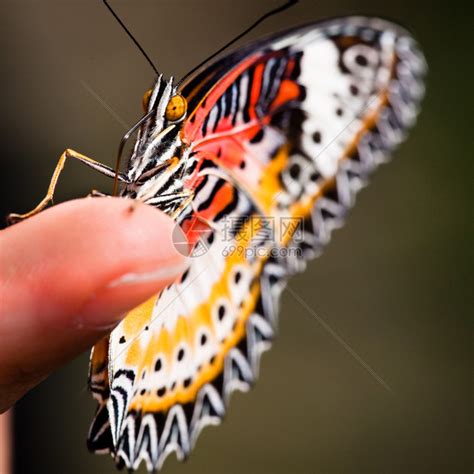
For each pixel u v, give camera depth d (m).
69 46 0.46
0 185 0.45
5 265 0.32
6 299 0.32
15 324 0.32
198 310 0.36
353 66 0.34
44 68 0.47
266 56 0.34
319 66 0.35
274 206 0.35
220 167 0.35
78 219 0.32
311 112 0.35
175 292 0.35
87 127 0.43
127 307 0.32
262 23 0.48
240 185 0.35
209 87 0.34
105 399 0.33
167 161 0.34
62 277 0.32
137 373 0.35
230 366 0.36
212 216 0.35
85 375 0.45
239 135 0.35
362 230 0.50
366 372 0.45
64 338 0.32
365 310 0.47
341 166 0.35
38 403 0.44
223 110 0.34
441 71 0.53
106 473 0.42
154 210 0.32
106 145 0.42
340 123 0.35
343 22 0.34
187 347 0.35
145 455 0.35
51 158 0.45
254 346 0.36
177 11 0.47
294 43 0.34
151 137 0.34
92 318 0.32
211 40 0.46
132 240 0.32
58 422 0.44
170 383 0.35
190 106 0.34
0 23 0.48
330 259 0.49
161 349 0.35
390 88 0.34
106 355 0.33
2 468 0.39
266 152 0.35
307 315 0.46
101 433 0.34
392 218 0.51
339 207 0.35
